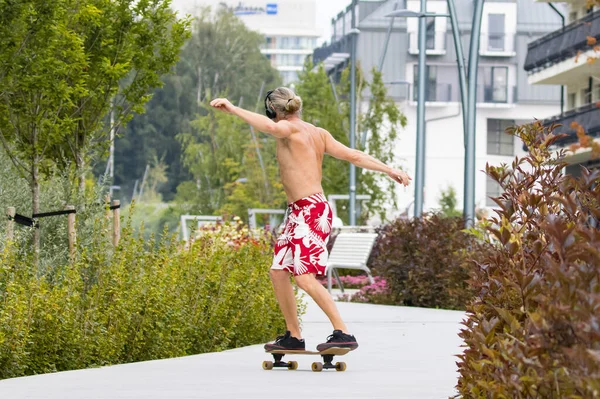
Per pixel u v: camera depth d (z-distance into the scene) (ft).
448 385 50.21
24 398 44.55
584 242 28.63
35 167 79.36
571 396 26.48
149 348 63.67
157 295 63.93
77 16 79.71
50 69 74.95
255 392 47.16
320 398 45.27
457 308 118.83
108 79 82.23
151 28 88.63
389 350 69.97
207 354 64.90
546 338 28.14
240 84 576.20
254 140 413.80
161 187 576.20
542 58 276.62
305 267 55.16
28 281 58.49
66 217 80.64
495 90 528.22
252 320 74.38
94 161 88.17
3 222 79.30
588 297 26.40
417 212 201.57
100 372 54.60
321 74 338.54
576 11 277.03
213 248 77.77
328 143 56.65
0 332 52.65
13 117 78.28
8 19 71.92
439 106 519.60
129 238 66.95
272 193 409.90
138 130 567.59
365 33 524.11
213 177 452.76
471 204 168.14
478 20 168.14
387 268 127.95
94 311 59.93
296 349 56.75
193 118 566.36
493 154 530.27
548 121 271.08
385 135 332.19
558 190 38.68
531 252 36.78
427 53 519.60
